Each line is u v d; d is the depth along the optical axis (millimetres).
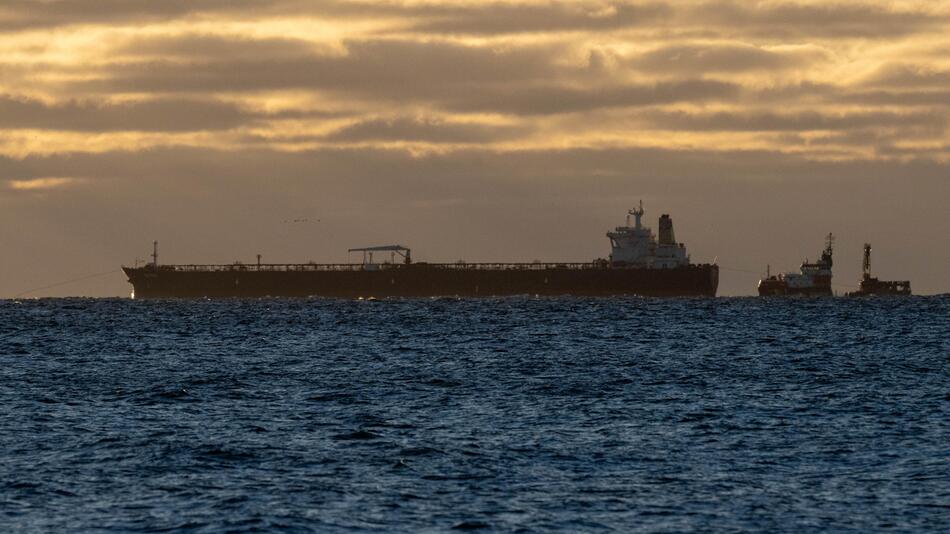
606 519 147875
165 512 149625
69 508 151875
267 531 141375
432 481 166375
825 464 178250
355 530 142500
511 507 152750
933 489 161750
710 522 146750
